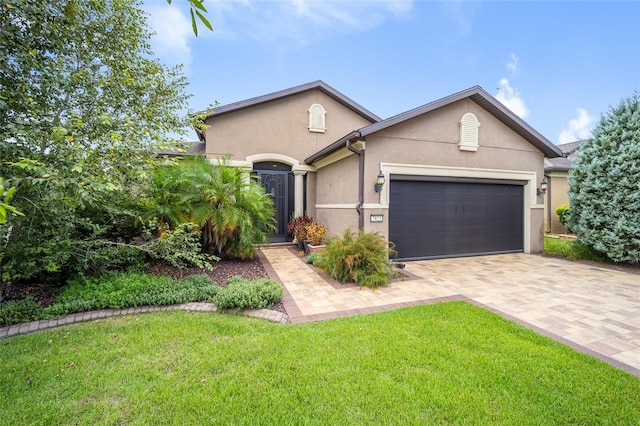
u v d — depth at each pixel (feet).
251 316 15.10
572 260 30.50
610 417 8.21
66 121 14.96
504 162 32.50
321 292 19.24
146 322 13.91
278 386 9.39
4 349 11.42
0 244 13.48
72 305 14.58
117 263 19.29
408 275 23.86
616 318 15.30
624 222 27.48
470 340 12.40
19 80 13.87
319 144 41.39
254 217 26.40
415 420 8.04
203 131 35.81
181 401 8.67
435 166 29.45
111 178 15.23
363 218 26.78
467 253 31.89
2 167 11.88
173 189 23.38
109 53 19.80
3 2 12.29
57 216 14.61
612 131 29.25
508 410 8.41
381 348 11.68
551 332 13.66
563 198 51.67
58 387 9.30
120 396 8.95
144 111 20.72
